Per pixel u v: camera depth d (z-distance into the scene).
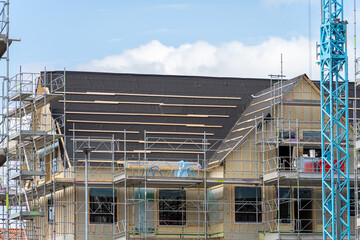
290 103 68.50
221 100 75.50
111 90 74.31
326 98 69.56
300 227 68.88
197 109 74.44
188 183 67.31
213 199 69.19
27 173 65.25
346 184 68.38
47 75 73.19
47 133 68.50
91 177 67.50
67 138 68.62
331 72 69.44
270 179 66.56
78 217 66.88
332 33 70.12
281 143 67.19
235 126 73.06
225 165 67.69
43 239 69.44
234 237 67.19
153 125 72.44
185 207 69.31
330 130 67.88
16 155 67.44
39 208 68.25
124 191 68.12
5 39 59.22
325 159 66.81
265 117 68.12
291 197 68.75
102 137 70.19
